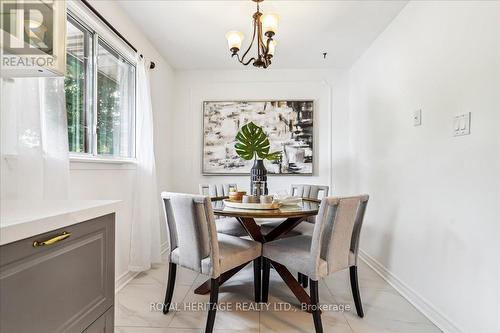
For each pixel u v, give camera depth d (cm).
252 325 170
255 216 171
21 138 117
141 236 241
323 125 369
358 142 329
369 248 285
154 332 162
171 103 366
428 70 191
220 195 314
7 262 63
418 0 204
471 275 150
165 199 181
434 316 178
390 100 247
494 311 135
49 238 73
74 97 186
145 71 254
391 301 204
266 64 207
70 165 169
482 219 143
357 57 330
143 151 248
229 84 374
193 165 373
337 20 246
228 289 219
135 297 205
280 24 253
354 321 176
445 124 172
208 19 246
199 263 163
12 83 114
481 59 144
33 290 70
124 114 253
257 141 236
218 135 370
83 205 93
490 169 138
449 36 169
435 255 180
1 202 101
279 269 200
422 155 197
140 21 250
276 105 366
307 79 370
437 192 180
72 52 184
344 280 240
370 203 287
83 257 87
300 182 367
